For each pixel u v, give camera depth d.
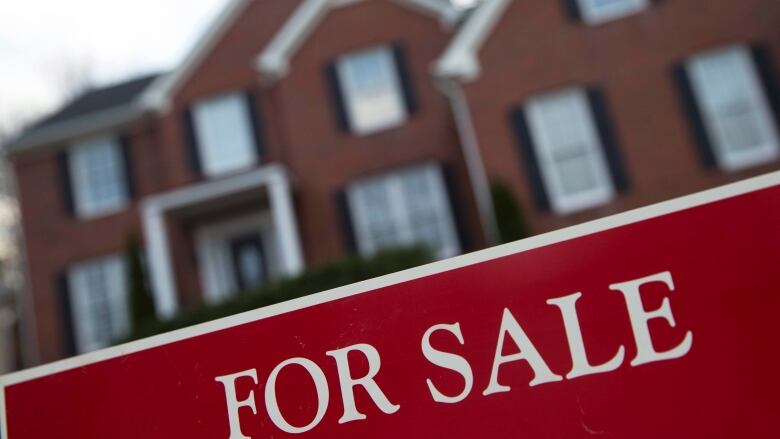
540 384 1.65
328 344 1.82
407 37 13.34
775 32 10.77
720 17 10.95
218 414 1.85
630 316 1.63
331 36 13.55
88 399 1.94
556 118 11.20
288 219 11.64
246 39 14.39
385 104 13.30
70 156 14.87
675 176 10.55
